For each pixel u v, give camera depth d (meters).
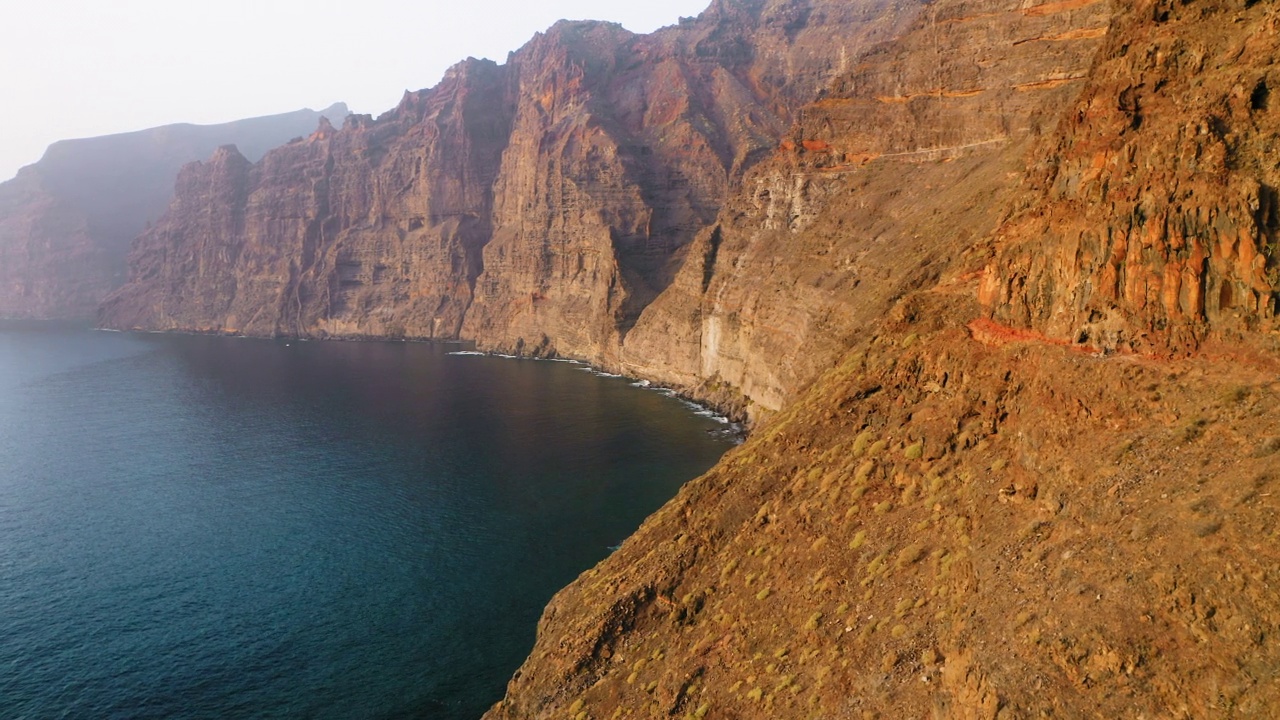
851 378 43.72
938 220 78.12
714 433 105.31
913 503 31.27
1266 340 21.00
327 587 62.28
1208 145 23.39
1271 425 18.73
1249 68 23.73
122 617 58.50
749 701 28.44
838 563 31.52
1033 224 33.25
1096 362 25.00
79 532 77.06
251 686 49.00
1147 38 28.52
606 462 93.12
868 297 76.56
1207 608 16.17
